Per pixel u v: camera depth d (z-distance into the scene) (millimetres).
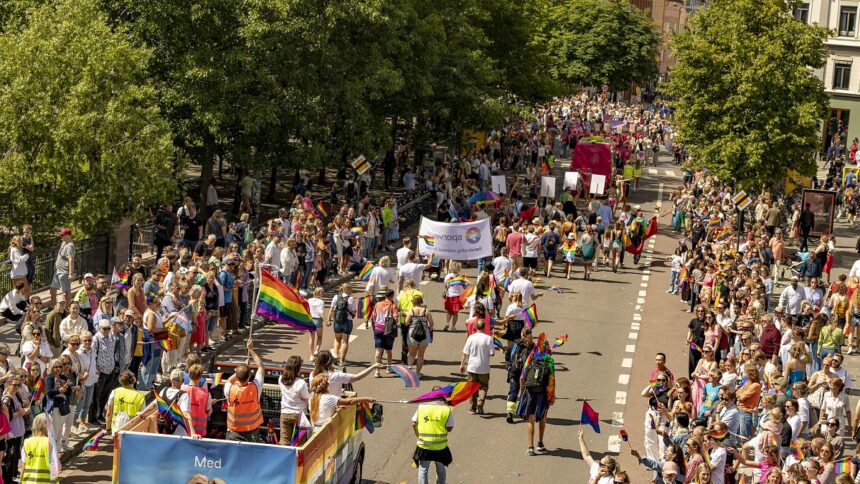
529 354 21141
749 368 20828
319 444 15172
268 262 30172
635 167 64875
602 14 117875
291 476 14305
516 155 67938
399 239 43969
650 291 38750
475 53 55844
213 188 42562
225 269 26703
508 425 22562
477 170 57031
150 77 40062
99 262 32531
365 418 17547
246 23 40000
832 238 47562
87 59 33000
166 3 39656
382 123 46844
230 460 14312
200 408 15555
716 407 20656
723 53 49969
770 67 48875
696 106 50562
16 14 38375
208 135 41031
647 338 31516
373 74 44562
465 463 20141
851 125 78688
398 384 24703
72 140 31547
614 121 88125
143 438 14352
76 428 20141
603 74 118562
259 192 42844
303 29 41406
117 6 39906
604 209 43500
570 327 32375
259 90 41656
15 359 23109
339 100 44125
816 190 48531
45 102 31828
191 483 14328
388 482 18844
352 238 37062
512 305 25734
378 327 25312
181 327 23047
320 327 25531
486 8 64438
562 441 21766
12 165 31062
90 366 19891
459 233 32812
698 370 21656
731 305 27828
